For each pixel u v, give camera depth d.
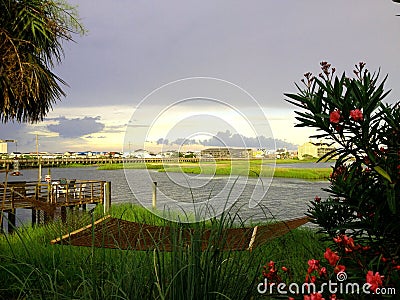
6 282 4.09
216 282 2.39
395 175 1.84
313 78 2.19
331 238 2.80
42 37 12.28
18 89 11.84
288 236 5.59
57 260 3.91
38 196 14.59
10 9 11.60
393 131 1.98
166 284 2.31
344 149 1.92
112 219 4.66
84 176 49.59
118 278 2.35
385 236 2.02
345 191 2.12
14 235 7.44
